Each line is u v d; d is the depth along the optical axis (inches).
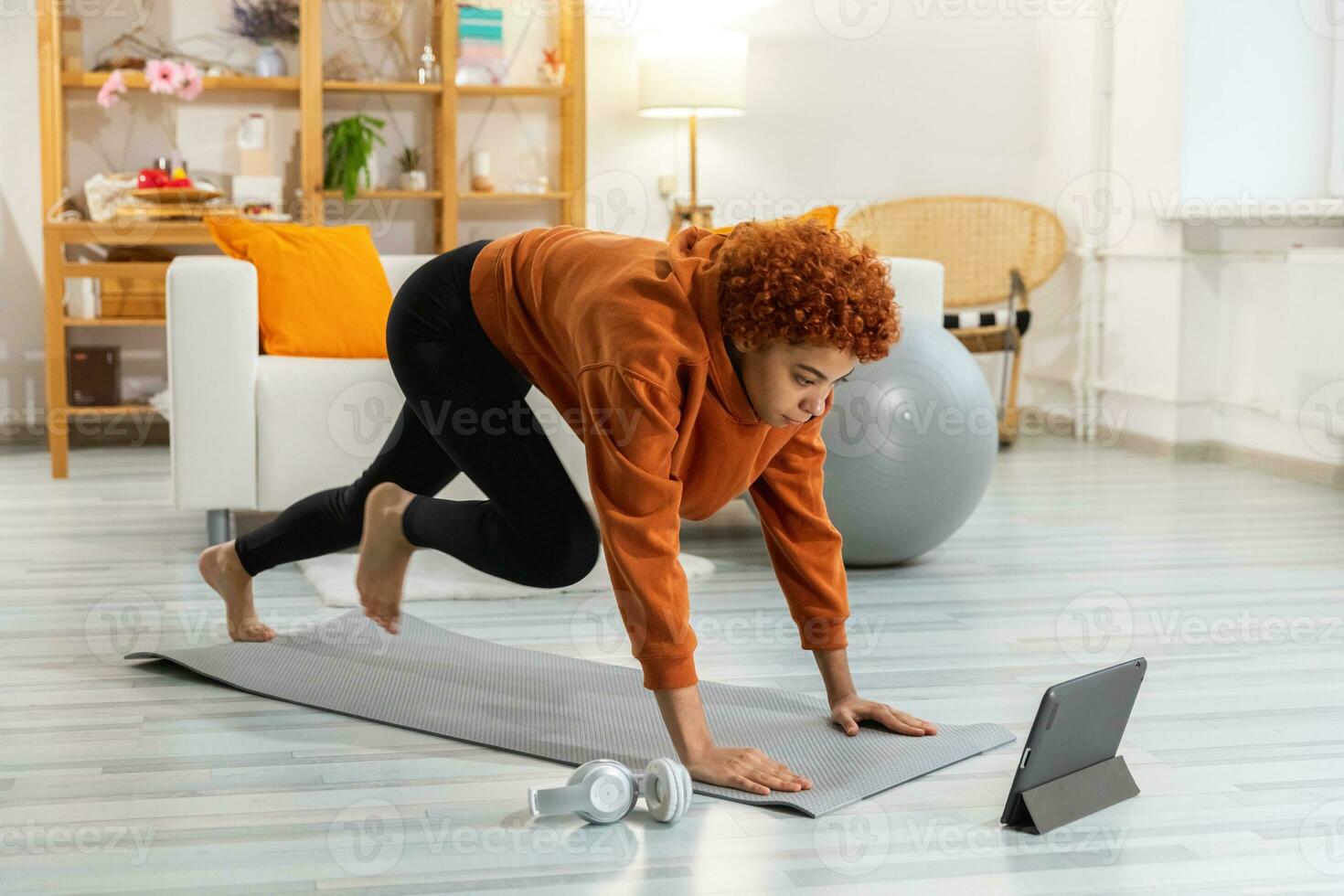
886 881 57.4
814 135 222.1
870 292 58.0
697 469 64.6
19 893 55.6
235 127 207.5
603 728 77.1
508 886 56.7
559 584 73.0
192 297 122.1
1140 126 197.8
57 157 191.0
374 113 214.5
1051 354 220.7
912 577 119.3
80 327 203.0
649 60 205.2
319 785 68.8
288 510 87.2
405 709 80.6
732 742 74.0
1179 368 191.0
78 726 78.0
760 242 57.7
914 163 223.9
